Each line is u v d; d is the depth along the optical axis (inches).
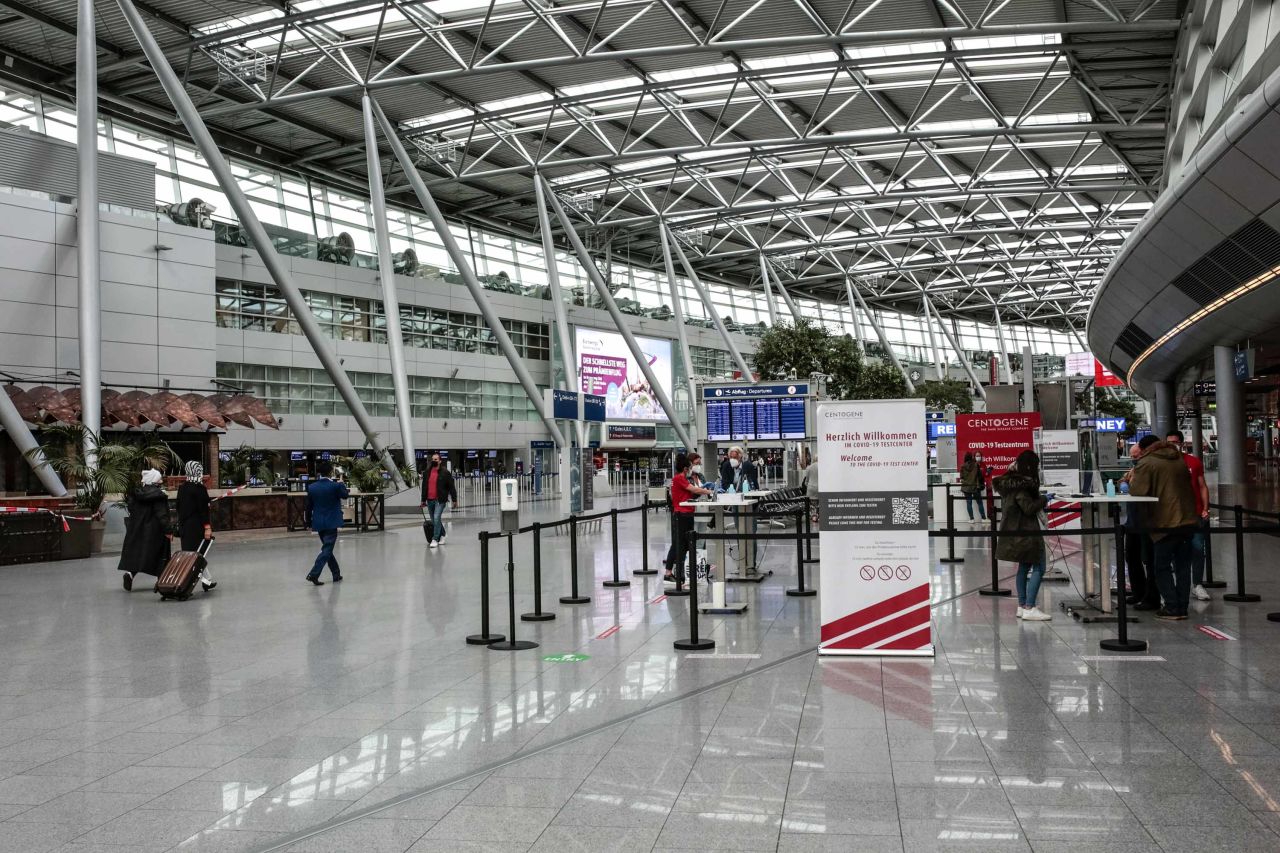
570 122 1635.1
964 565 587.5
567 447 1104.2
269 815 185.0
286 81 1455.5
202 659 344.2
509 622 385.7
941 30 1088.2
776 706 259.9
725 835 170.4
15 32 1258.0
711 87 1491.1
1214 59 778.2
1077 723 236.8
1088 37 1243.2
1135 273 916.6
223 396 1203.2
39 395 1017.5
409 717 256.2
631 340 1834.4
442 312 1929.1
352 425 1707.7
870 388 1923.0
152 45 1035.9
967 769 203.5
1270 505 877.8
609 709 260.2
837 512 327.6
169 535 565.3
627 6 1194.0
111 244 1164.5
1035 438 729.6
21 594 535.8
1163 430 1518.2
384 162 1815.9
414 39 1311.5
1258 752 210.8
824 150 1811.0
